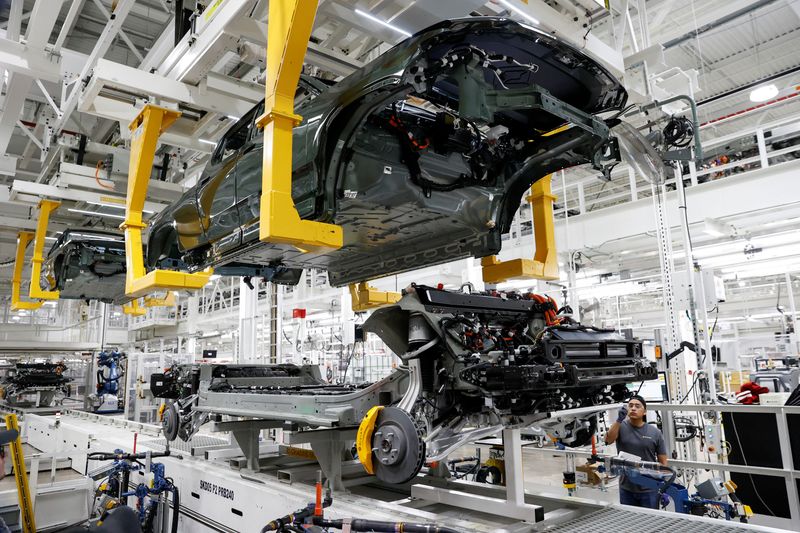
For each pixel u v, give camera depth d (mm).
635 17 7918
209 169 4641
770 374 8375
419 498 3303
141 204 4469
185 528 4453
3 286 19406
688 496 4484
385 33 3789
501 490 3395
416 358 2932
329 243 2805
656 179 5969
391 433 2701
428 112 3576
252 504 3641
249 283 5168
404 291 3125
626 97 3406
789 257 8875
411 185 3406
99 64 4008
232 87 4512
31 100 8617
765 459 4949
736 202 7242
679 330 6141
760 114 11148
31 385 13336
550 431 3436
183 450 5332
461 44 2736
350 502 3178
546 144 3717
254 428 4250
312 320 14477
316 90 3516
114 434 6293
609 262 10211
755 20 8672
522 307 3506
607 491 6125
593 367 3062
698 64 10094
